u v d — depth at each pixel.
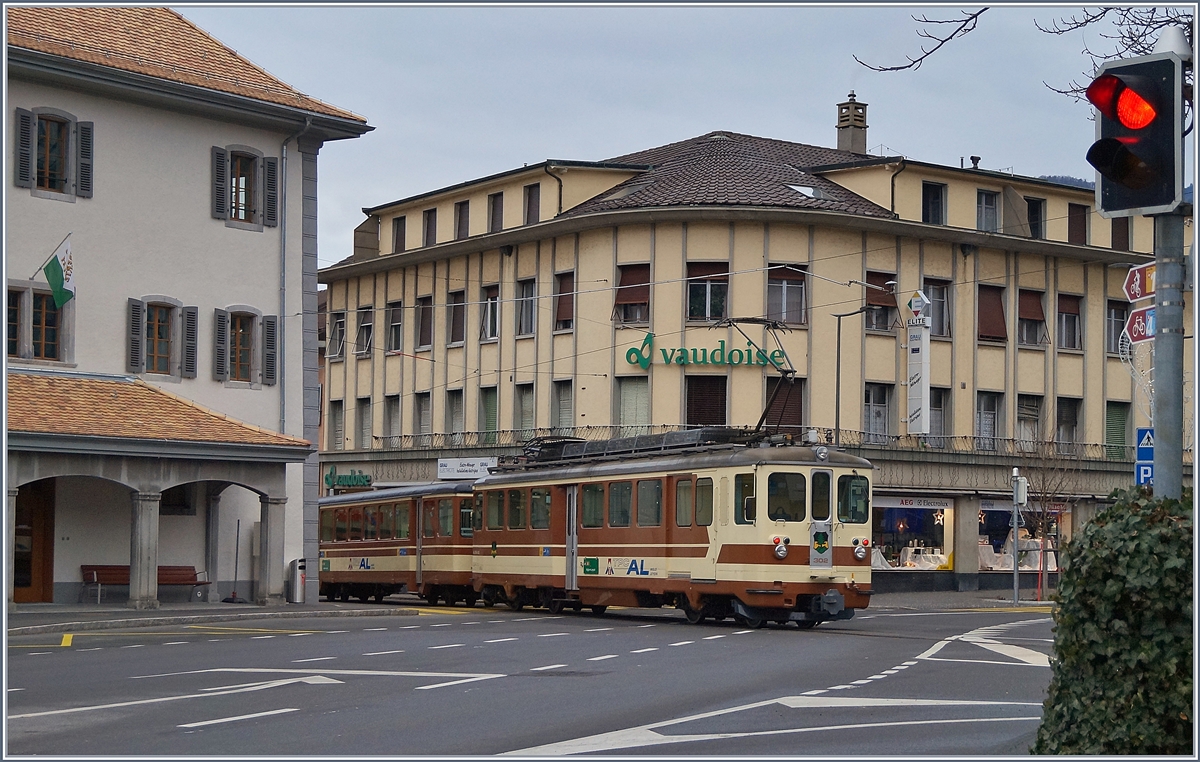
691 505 28.27
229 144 33.78
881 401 48.97
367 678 16.70
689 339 47.09
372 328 58.25
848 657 19.83
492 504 35.09
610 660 19.20
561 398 49.97
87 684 16.22
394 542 40.28
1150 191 7.98
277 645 22.02
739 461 27.19
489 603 37.09
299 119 34.41
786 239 47.44
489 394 52.94
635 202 47.91
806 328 47.41
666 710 13.74
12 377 29.80
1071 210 53.12
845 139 57.91
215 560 33.03
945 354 49.84
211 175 33.44
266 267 34.31
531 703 14.30
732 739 11.75
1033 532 51.03
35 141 30.80
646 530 29.38
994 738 11.77
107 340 31.69
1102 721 8.35
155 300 32.38
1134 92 7.95
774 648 21.42
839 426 47.19
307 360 34.84
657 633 24.94
